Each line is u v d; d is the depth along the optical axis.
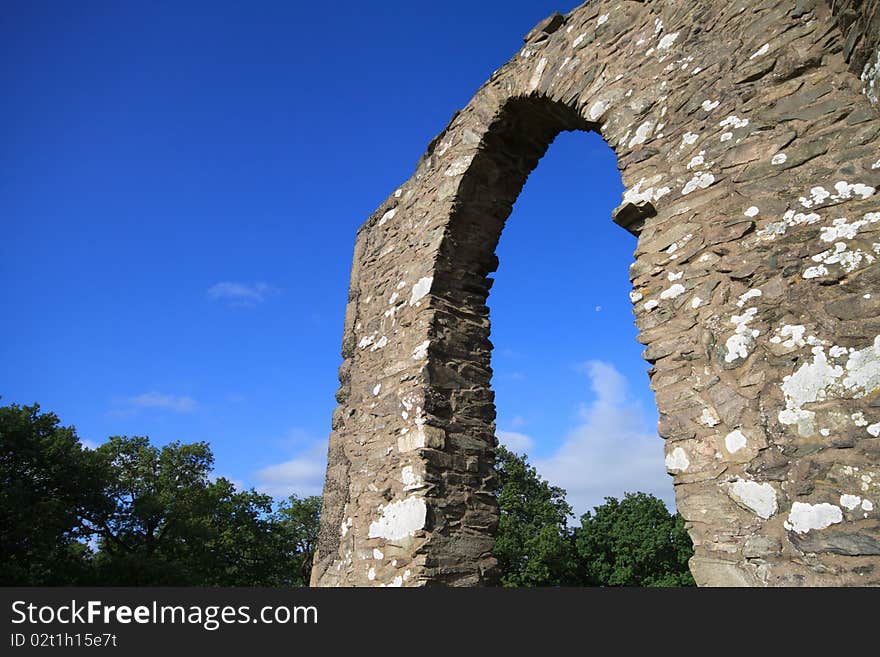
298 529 34.53
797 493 2.63
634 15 4.50
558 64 5.09
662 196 3.75
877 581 2.31
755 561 2.69
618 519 28.34
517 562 25.17
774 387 2.86
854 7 2.78
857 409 2.56
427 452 4.91
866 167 2.87
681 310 3.41
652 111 4.05
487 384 5.63
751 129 3.39
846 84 3.08
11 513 18.62
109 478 23.53
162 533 25.47
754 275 3.11
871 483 2.43
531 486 28.83
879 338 2.57
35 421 21.88
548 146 6.07
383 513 5.13
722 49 3.72
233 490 29.06
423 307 5.59
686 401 3.22
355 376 6.48
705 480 3.00
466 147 5.90
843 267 2.79
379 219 7.22
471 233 5.96
